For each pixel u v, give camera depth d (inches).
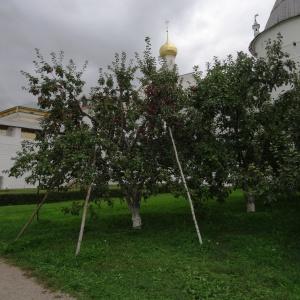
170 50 1573.6
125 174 466.3
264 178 441.1
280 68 518.6
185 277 312.5
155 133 505.7
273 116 513.3
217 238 436.5
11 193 982.4
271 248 391.9
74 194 985.5
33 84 493.7
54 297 279.3
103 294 278.8
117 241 439.2
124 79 505.4
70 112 503.2
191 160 504.4
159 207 668.1
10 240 476.1
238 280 308.0
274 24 966.4
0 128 1429.6
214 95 491.5
